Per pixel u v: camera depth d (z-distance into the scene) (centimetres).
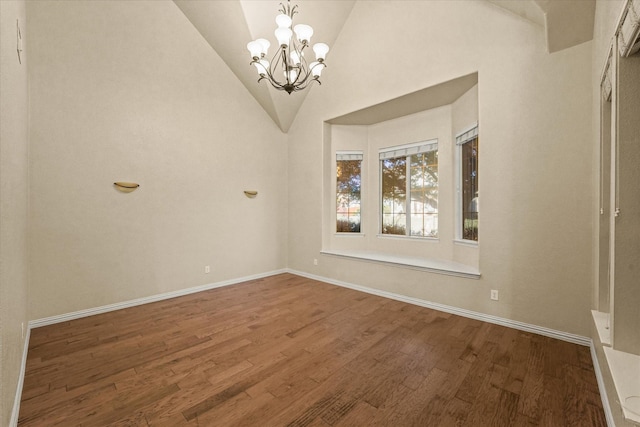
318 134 489
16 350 181
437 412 170
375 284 409
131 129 360
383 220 508
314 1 389
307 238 509
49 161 304
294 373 211
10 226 168
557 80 261
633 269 152
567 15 235
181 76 404
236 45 411
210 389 192
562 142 259
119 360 229
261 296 399
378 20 395
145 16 369
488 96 298
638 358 149
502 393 187
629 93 149
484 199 303
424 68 350
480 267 308
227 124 456
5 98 154
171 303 370
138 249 366
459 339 264
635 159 149
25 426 159
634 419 109
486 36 299
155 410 172
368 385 196
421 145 446
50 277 305
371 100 410
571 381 198
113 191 346
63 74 312
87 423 162
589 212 248
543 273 270
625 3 131
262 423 161
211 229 438
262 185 505
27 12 290
